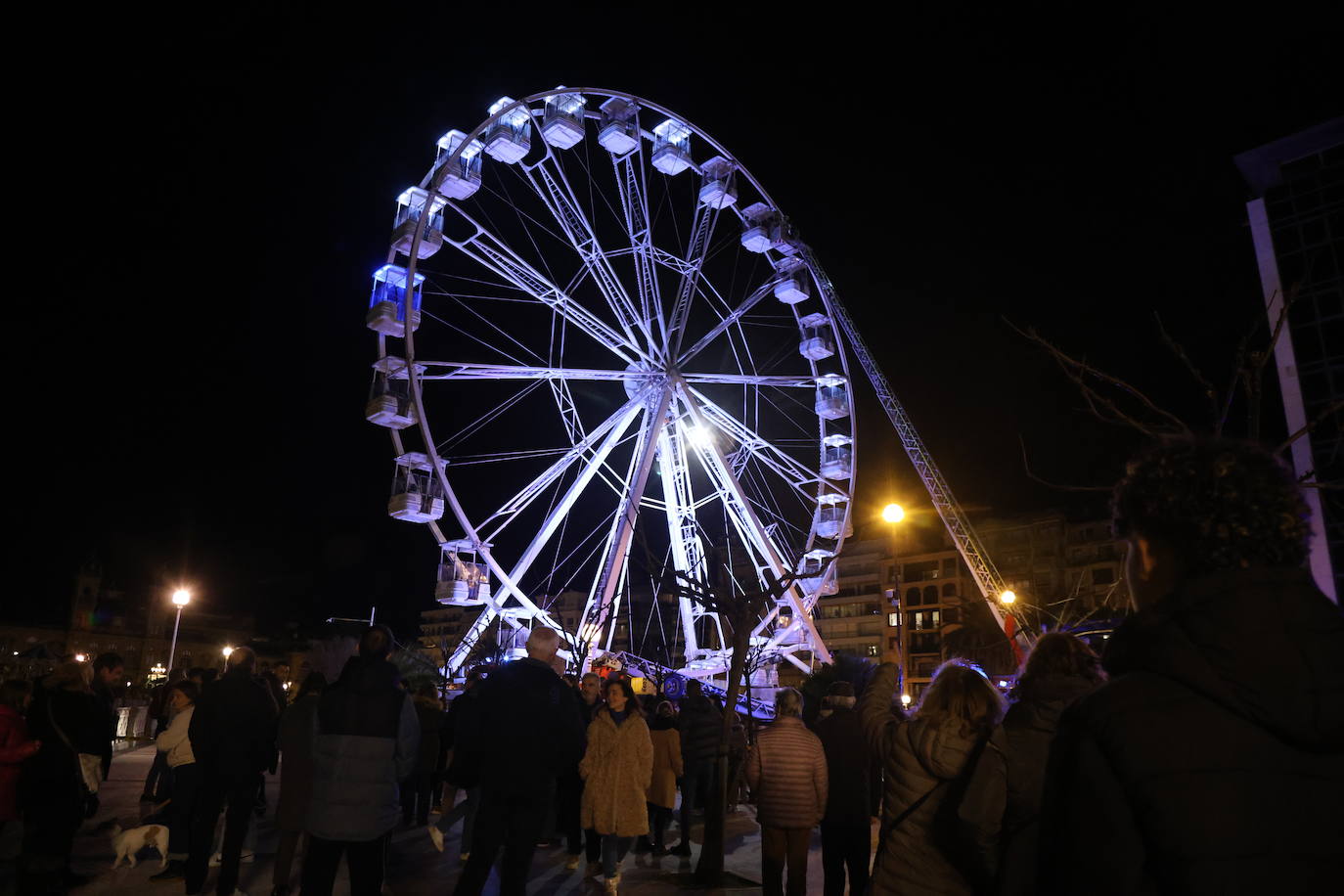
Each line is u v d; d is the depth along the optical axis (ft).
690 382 111.86
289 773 27.94
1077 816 6.61
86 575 389.19
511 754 23.21
